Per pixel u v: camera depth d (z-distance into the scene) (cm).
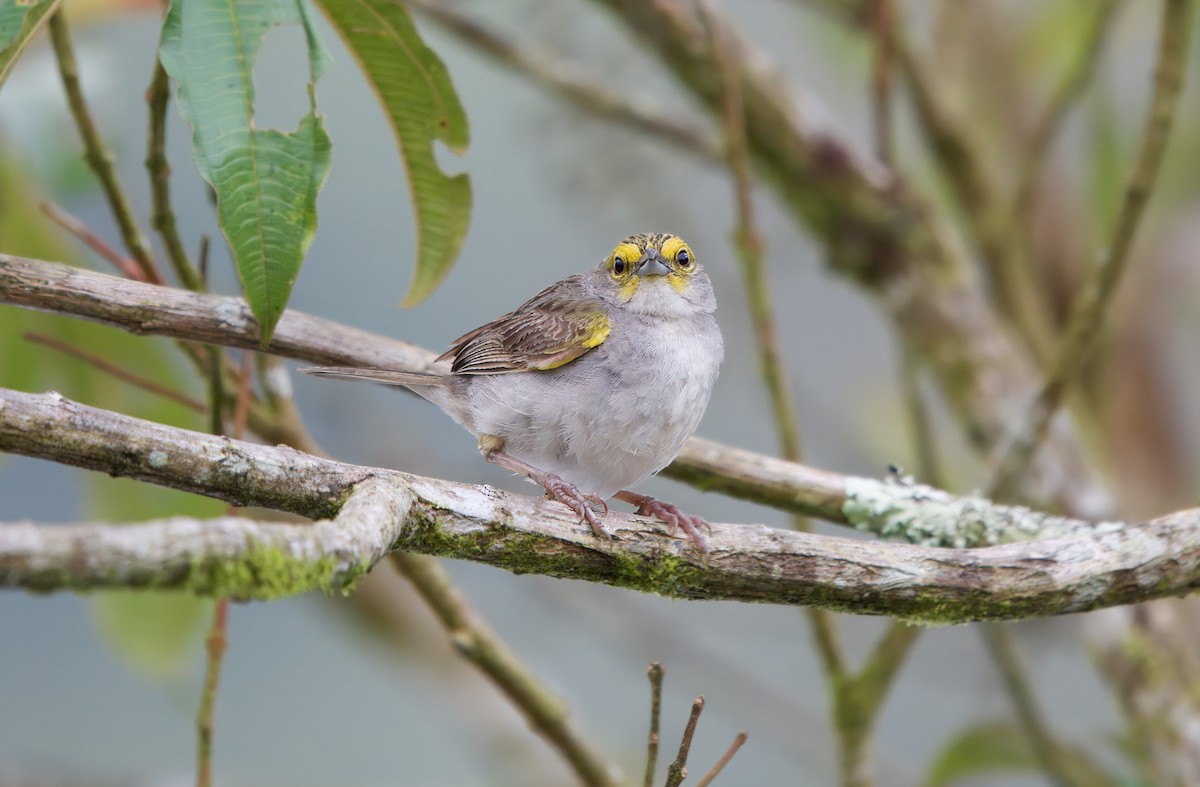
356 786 1234
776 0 1453
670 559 685
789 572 696
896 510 869
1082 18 1323
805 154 1184
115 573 422
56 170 1041
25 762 1138
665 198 1288
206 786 746
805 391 1410
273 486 610
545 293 966
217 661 753
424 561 821
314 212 622
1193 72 1398
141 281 822
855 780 904
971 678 1280
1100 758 1047
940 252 1194
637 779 1374
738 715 1192
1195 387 1400
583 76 1212
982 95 1406
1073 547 713
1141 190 862
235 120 619
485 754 1247
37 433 580
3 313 979
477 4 1343
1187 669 990
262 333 625
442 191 780
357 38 741
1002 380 1151
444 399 912
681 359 883
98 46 1106
